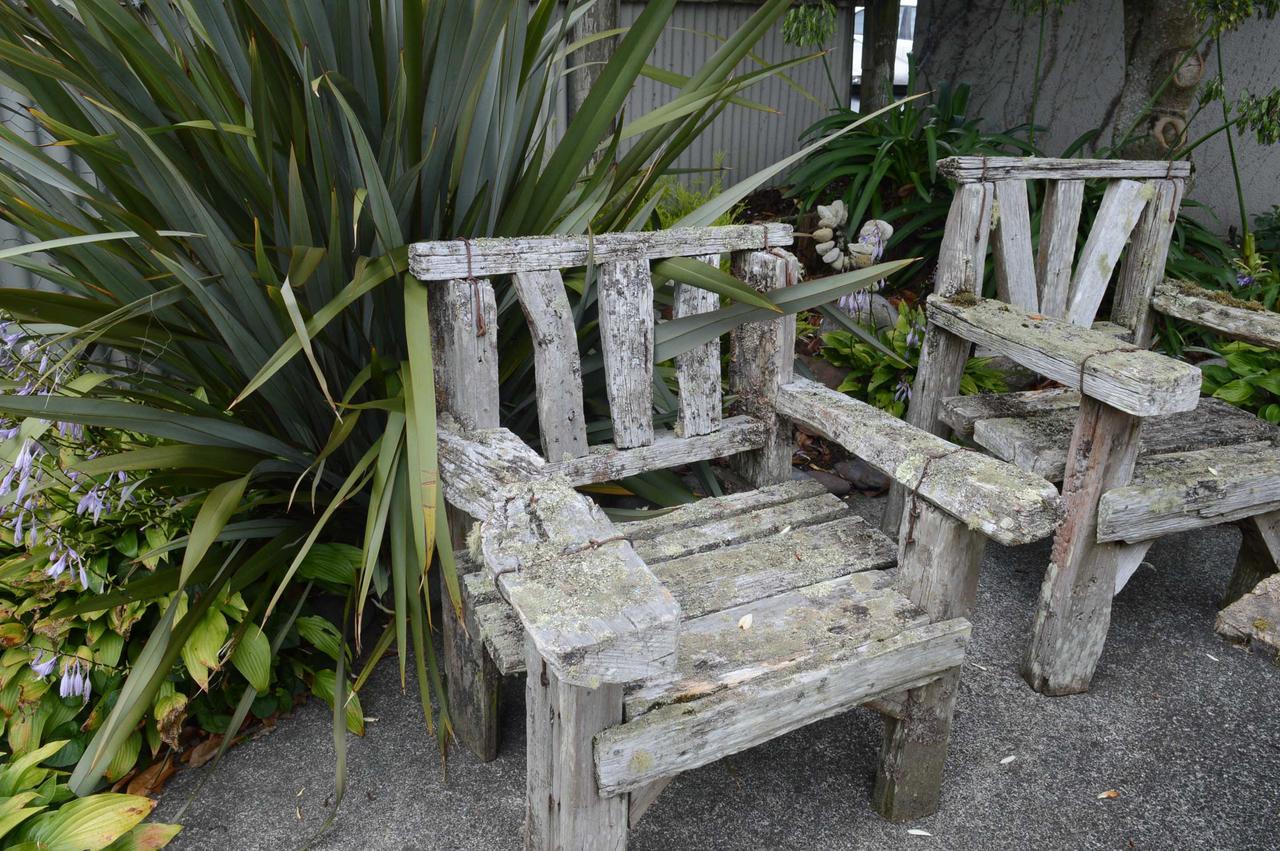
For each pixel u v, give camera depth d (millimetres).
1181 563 2357
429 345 1309
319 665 1769
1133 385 1489
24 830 1227
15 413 1213
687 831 1466
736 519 1572
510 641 1254
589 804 1055
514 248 1390
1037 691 1834
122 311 1326
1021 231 2246
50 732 1501
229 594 1517
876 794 1504
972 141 3740
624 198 2066
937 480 1258
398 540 1418
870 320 2938
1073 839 1466
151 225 1537
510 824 1465
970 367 2678
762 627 1273
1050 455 1813
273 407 1646
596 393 2021
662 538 1503
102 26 1329
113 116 1326
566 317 1462
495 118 1690
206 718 1615
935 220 3686
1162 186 2352
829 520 1603
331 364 1669
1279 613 950
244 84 1533
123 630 1519
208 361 1712
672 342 1586
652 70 1997
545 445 1507
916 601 1338
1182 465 1799
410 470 1290
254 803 1504
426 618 1829
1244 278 3264
